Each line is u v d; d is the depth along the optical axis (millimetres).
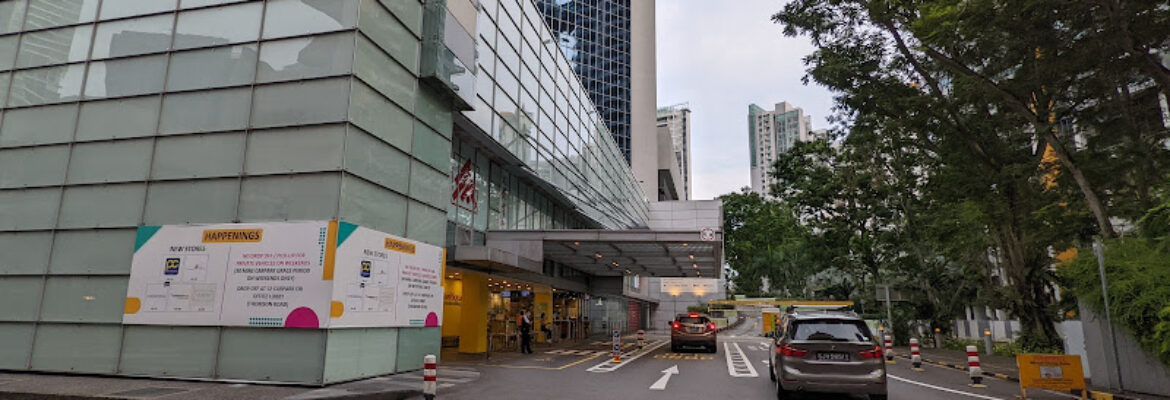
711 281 65312
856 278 40969
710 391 11898
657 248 25328
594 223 35719
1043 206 20062
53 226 13242
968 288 33469
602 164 37969
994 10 14328
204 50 13438
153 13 13961
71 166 13516
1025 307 22672
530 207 26531
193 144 12930
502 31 21109
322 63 12719
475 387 11984
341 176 11945
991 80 17781
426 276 14898
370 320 12492
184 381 11578
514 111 22031
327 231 11586
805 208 39500
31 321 12852
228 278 11922
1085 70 15500
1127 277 12000
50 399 9445
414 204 14805
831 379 10016
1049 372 11539
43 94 14195
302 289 11484
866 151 31766
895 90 19734
